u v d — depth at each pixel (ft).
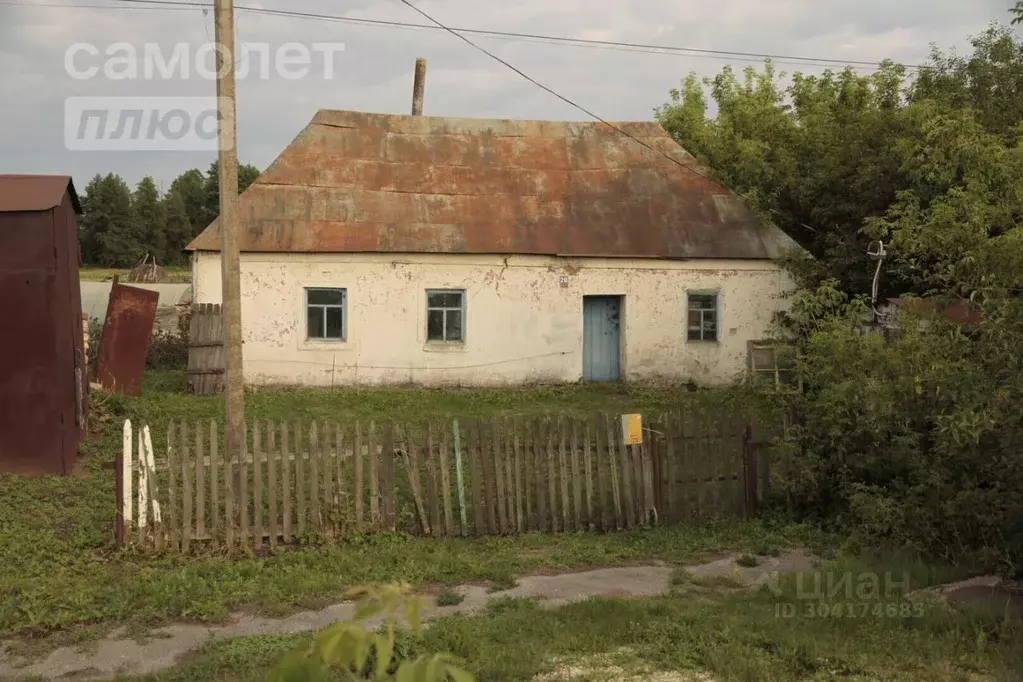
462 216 62.08
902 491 27.50
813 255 64.64
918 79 60.59
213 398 52.54
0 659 18.74
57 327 34.99
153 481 25.94
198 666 17.67
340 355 59.11
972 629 19.12
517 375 61.05
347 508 27.30
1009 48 57.16
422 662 7.10
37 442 34.78
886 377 27.84
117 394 49.57
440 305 60.64
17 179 36.40
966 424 23.38
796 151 67.26
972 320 26.78
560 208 64.08
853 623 19.90
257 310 58.13
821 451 30.45
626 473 29.63
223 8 28.14
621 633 19.33
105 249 235.61
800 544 27.89
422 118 68.85
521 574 24.77
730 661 17.51
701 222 64.28
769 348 59.88
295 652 7.18
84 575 23.85
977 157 33.60
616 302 63.41
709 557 26.63
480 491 28.60
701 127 91.20
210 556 25.41
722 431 30.58
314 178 62.23
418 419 48.47
